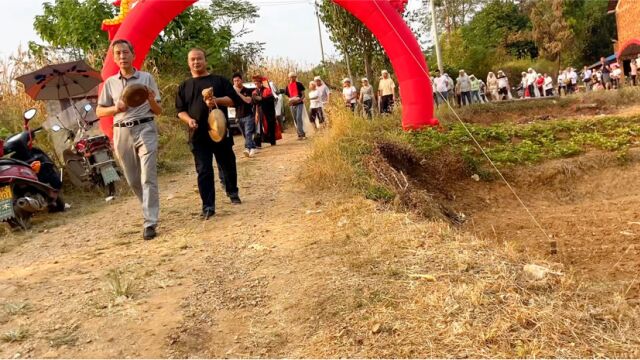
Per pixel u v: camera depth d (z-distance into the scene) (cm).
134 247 532
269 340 323
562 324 295
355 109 1398
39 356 319
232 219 608
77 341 335
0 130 1030
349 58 2053
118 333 343
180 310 370
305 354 301
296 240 500
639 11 3083
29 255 554
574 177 1021
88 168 865
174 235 561
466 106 1656
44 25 2038
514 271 373
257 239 519
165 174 1046
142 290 408
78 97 1035
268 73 2608
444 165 1030
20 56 1385
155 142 574
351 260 420
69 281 443
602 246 668
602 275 553
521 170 1038
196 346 326
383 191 662
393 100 1539
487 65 3816
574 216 839
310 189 731
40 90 958
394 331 308
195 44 2075
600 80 2861
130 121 560
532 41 5025
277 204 666
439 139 1116
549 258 633
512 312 310
